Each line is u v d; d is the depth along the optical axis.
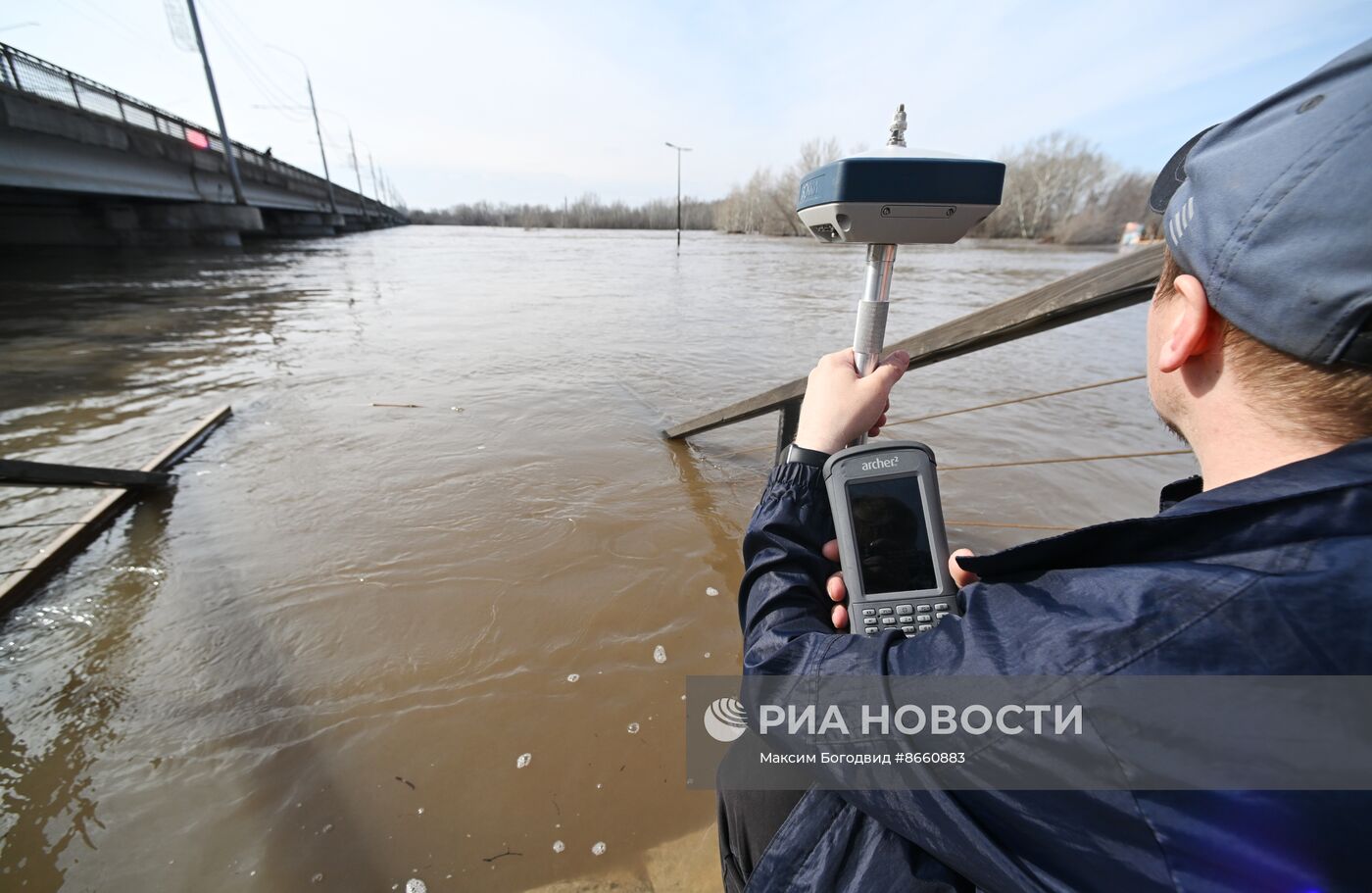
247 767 1.59
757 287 13.48
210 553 2.54
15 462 2.45
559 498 3.09
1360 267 0.37
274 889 1.32
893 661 0.60
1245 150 0.45
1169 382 0.58
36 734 1.67
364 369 5.70
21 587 2.23
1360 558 0.39
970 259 24.56
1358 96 0.37
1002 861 0.50
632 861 1.39
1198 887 0.41
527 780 1.57
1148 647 0.43
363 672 1.91
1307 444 0.46
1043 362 6.26
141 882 1.33
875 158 0.78
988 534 2.89
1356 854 0.37
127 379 5.21
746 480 3.40
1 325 7.32
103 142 13.44
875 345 0.94
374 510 2.93
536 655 2.00
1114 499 3.24
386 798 1.52
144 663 1.93
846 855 0.69
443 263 20.14
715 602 2.30
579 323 8.50
